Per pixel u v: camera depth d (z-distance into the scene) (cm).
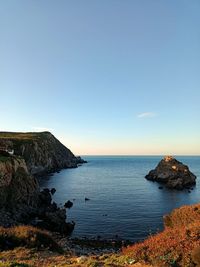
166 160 14362
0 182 6481
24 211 6494
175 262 1816
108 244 4603
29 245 2666
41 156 16600
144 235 5203
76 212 7069
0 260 2202
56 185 11981
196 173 18850
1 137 15488
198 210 2845
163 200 8850
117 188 11388
